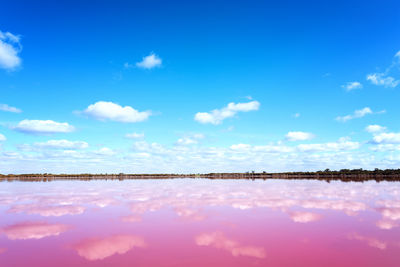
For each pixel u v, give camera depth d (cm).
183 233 955
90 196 2303
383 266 634
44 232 985
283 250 757
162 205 1675
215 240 865
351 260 674
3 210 1506
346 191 2631
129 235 933
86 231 997
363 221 1133
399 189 2883
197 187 3625
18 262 676
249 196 2202
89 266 645
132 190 3055
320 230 982
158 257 706
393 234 920
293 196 2153
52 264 661
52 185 4478
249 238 884
